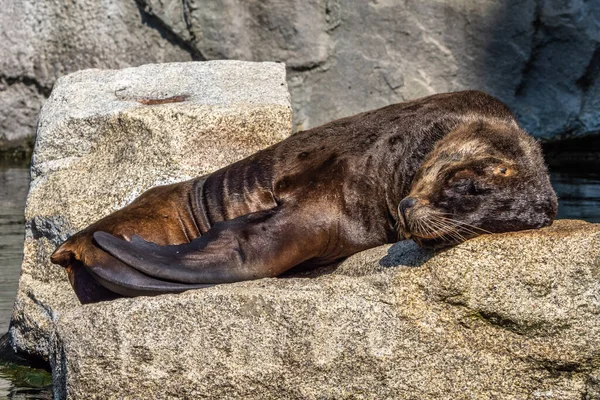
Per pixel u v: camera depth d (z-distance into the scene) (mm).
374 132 27484
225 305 22672
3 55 66312
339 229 26078
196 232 27562
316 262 26781
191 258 24812
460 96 28469
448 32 61094
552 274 21969
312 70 62250
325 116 62531
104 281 24641
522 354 22172
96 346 22906
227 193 27453
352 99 62219
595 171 54938
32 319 29781
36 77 66562
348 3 61250
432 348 22297
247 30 62000
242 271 24844
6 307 33875
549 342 22078
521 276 22062
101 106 34031
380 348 22359
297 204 26078
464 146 25219
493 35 60812
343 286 22719
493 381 22219
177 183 28734
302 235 25641
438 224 22484
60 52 65938
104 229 26562
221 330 22672
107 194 31094
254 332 22594
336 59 62000
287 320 22500
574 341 22000
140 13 63938
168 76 36312
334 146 27391
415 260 22875
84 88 35500
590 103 60750
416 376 22297
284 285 23234
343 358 22391
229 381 22609
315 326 22438
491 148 24938
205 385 22672
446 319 22359
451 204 23031
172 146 31562
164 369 22750
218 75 36125
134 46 64562
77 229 30453
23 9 65875
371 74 61719
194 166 31500
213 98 33969
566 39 60281
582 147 61688
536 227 23453
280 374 22516
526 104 61312
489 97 28641
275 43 61938
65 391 23141
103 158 32688
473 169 23719
